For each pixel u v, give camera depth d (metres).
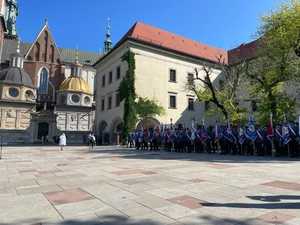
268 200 6.25
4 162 16.12
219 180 8.78
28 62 69.81
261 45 28.31
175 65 43.97
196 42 51.19
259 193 6.92
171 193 7.08
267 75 27.27
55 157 19.73
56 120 60.09
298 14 24.45
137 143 30.33
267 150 19.22
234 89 31.88
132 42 40.28
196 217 5.15
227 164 13.36
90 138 34.19
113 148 32.56
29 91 61.97
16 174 10.95
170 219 5.07
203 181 8.62
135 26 43.91
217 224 4.76
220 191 7.21
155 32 45.66
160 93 41.75
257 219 4.98
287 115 27.12
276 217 5.08
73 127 61.00
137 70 40.06
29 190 7.78
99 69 50.97
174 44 46.06
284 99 27.75
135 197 6.75
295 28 23.98
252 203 6.02
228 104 31.16
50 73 71.06
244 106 36.97
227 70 33.28
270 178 9.06
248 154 20.16
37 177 10.10
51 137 60.28
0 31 63.19
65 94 61.97
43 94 69.50
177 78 43.91
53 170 12.10
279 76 26.34
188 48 47.62
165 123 41.50
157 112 40.00
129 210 5.68
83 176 10.17
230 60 50.16
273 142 18.44
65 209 5.84
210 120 46.44
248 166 12.41
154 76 41.50
